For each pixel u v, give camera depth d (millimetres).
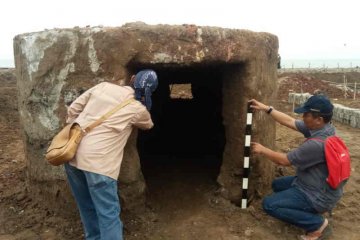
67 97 3865
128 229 3922
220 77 5832
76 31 3758
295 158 3656
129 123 3195
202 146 6695
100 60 3676
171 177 5117
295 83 19328
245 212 4238
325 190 3676
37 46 3951
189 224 4039
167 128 7832
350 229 4113
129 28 3672
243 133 4234
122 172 3869
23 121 4367
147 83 3270
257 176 4383
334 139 3619
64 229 4004
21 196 4625
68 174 3236
